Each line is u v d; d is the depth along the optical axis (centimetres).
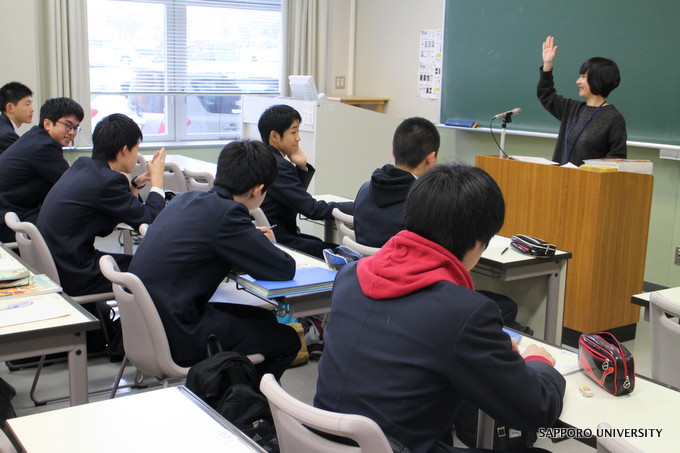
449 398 127
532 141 542
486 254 289
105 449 110
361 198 282
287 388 294
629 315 369
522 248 292
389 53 689
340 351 135
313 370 315
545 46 408
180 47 646
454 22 587
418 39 651
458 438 213
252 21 679
